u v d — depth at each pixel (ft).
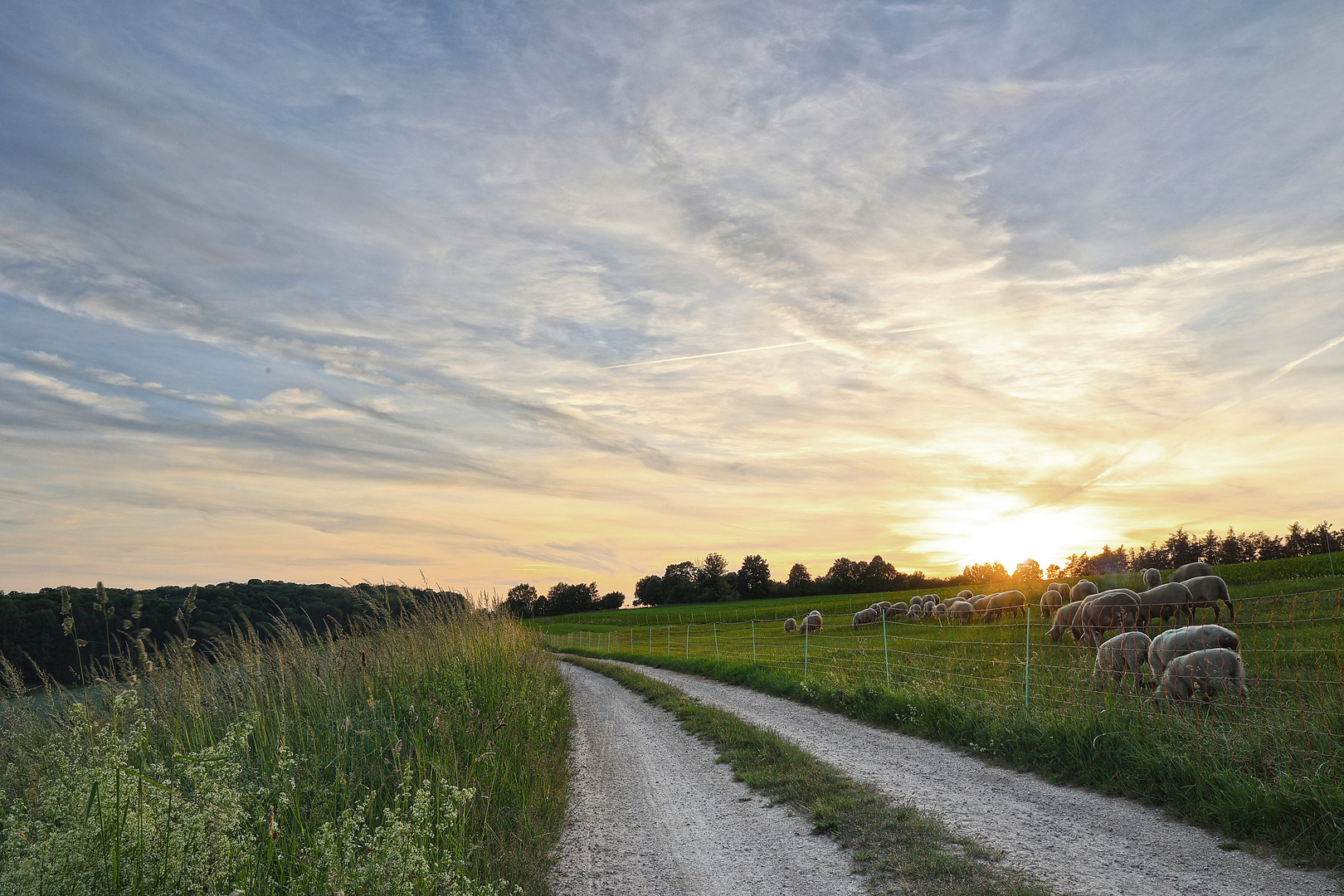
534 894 19.04
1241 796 20.65
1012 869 18.44
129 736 13.71
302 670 29.63
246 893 12.50
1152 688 35.42
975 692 40.04
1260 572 121.08
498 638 49.83
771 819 24.77
